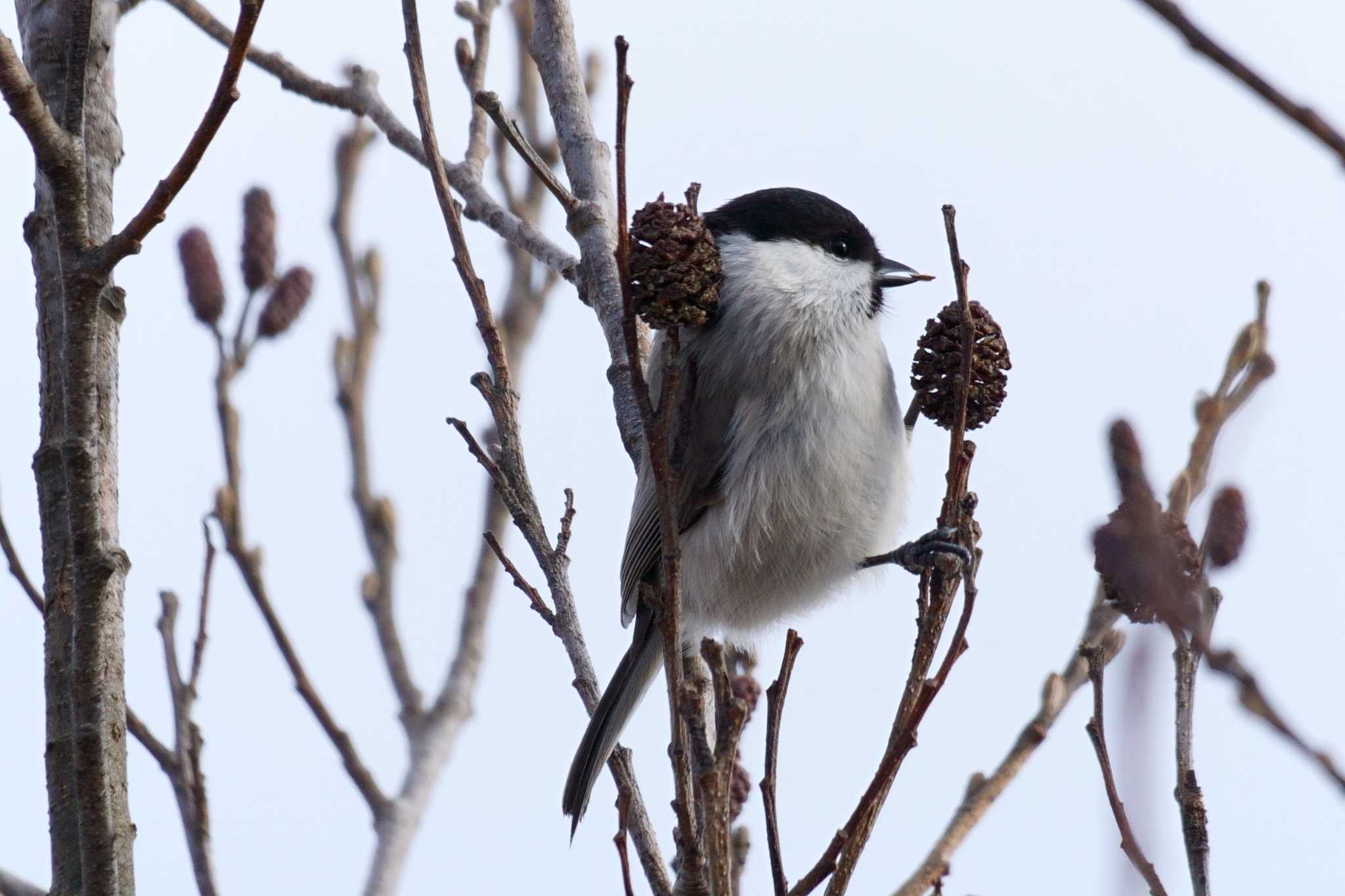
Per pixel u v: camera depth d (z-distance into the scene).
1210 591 4.62
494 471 6.38
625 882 5.12
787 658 4.90
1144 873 4.46
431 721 7.81
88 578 5.26
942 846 5.86
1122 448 4.06
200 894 6.33
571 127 8.73
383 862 7.12
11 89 4.86
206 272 7.34
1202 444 5.70
